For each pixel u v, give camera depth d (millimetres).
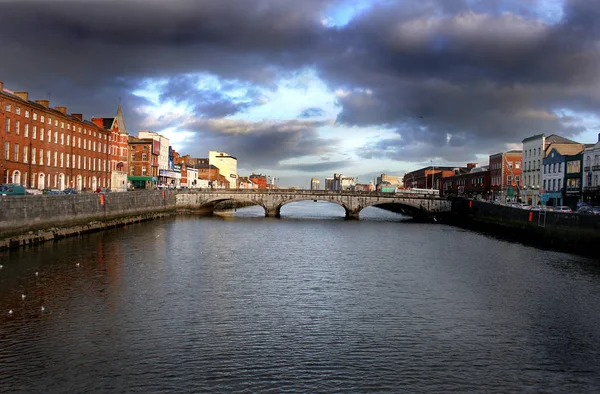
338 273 37312
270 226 79938
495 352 21109
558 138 88062
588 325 24797
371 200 104312
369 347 21500
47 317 24531
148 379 17984
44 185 71875
